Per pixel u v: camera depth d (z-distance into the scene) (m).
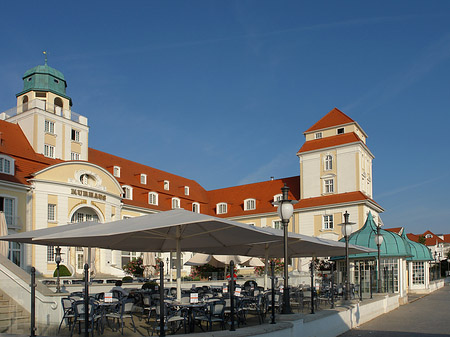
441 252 135.88
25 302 15.15
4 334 10.66
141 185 55.03
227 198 64.81
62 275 35.69
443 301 31.42
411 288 42.56
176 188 61.88
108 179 43.97
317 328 14.40
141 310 19.86
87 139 46.84
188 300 14.73
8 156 36.19
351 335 16.50
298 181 60.34
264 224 57.97
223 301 13.85
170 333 13.47
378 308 22.83
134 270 42.62
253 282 27.28
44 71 45.88
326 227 52.84
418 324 19.48
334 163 54.47
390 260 29.80
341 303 19.44
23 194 36.34
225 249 21.95
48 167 37.72
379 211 56.12
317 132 57.47
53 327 14.49
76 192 39.75
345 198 51.97
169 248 19.05
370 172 58.16
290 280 40.16
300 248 22.22
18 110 42.84
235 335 10.28
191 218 11.86
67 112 44.75
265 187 62.72
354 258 29.78
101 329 13.88
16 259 34.88
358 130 56.34
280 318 12.95
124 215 49.66
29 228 36.12
